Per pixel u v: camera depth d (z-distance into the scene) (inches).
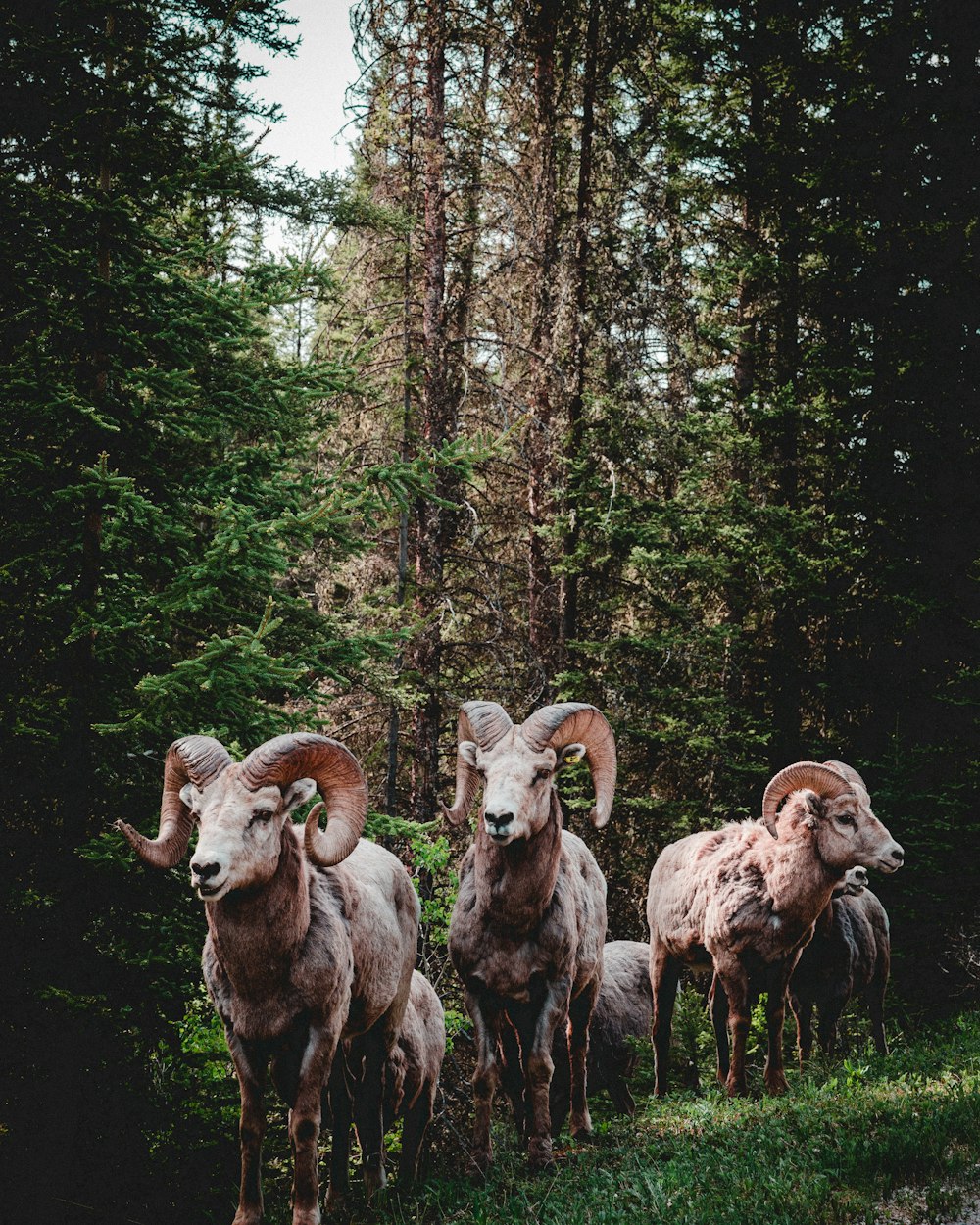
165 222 349.4
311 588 559.5
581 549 622.8
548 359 631.2
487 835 295.1
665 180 697.6
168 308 313.6
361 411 596.7
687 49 739.4
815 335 750.5
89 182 323.0
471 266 682.2
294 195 413.1
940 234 698.2
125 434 307.0
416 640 588.7
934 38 718.5
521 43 634.2
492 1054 300.4
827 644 692.1
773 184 715.4
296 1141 231.5
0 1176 271.4
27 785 298.0
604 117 671.1
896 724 616.1
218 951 229.6
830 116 730.8
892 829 566.3
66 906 291.1
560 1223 234.1
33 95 312.8
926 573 657.6
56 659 307.3
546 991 302.4
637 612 669.9
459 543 688.4
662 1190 241.8
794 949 365.1
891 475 670.5
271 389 332.5
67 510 301.3
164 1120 291.1
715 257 736.3
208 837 213.8
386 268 652.7
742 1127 293.6
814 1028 478.0
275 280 329.1
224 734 283.1
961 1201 210.2
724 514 639.8
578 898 340.2
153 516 283.0
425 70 626.5
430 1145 399.2
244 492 311.7
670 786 655.8
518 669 652.7
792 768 359.3
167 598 278.2
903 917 555.2
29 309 297.6
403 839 565.3
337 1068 291.4
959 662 654.5
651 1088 441.4
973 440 674.8
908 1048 406.0
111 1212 274.7
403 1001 307.4
